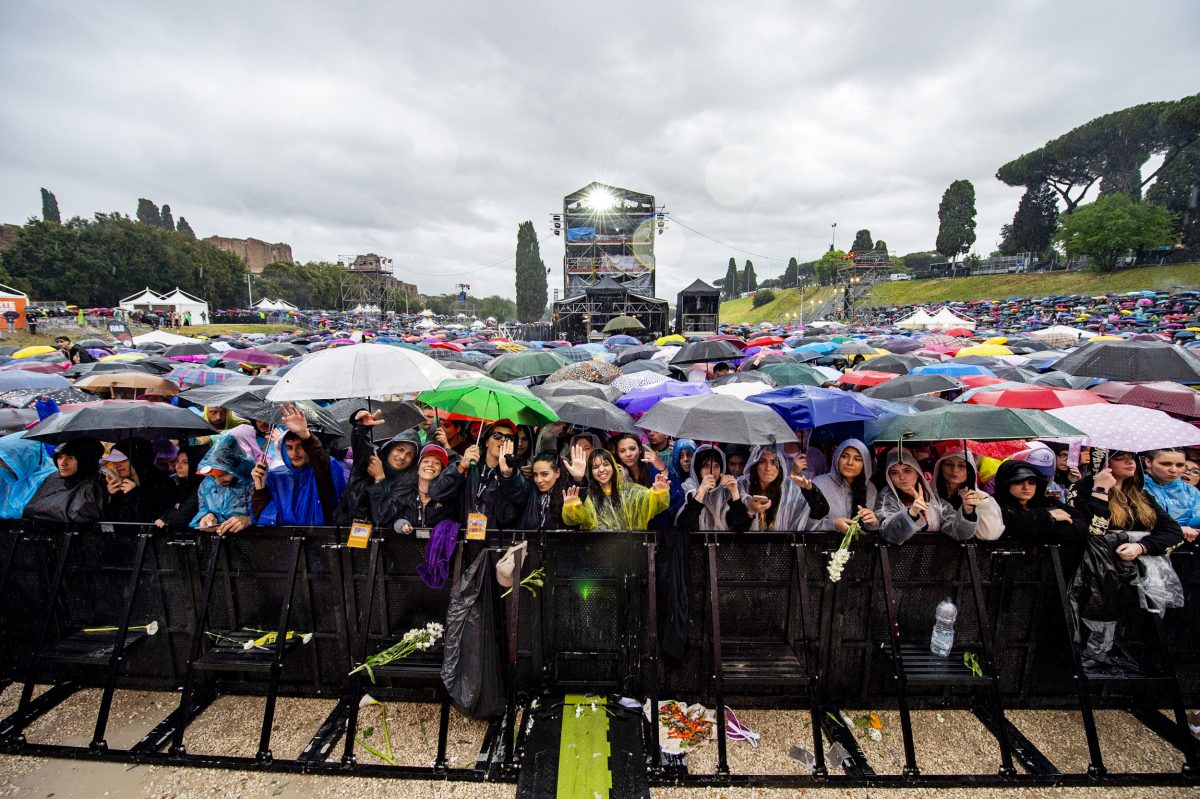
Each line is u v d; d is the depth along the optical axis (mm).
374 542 3562
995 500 3637
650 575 3422
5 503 4023
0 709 3854
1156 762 3438
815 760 3254
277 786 3225
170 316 48312
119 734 3600
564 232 44656
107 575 3824
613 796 3072
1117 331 26328
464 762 3393
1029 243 66375
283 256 116688
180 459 4078
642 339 35094
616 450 4336
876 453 4160
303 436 3781
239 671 3654
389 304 66438
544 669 3766
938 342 16500
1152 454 3887
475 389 3572
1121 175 59625
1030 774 3256
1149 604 3490
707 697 3781
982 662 3654
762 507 3695
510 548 3453
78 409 3549
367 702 3879
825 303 74750
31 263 56656
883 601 3662
